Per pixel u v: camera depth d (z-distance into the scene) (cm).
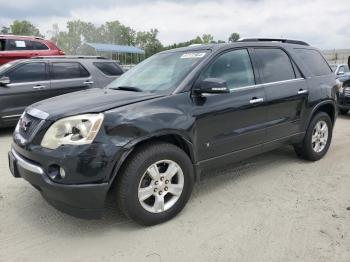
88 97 371
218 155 408
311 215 372
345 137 737
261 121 448
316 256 300
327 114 561
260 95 441
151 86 400
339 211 381
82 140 306
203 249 313
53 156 306
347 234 333
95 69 875
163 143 350
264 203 402
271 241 323
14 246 318
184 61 418
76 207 314
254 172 504
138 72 460
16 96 759
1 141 709
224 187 450
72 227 352
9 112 755
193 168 380
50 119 321
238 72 431
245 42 455
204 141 388
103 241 327
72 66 842
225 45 428
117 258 302
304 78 514
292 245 316
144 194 338
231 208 390
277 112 468
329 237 329
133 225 355
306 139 528
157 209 348
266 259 297
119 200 331
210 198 417
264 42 484
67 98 380
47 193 317
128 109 332
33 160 323
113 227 352
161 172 353
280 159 564
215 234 337
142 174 331
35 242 325
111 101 346
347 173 502
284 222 358
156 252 309
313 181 470
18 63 771
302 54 535
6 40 1168
